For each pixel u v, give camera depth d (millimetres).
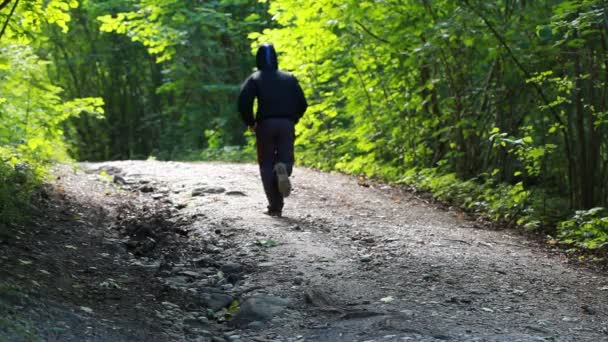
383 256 8492
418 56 14164
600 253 9883
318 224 10078
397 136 16984
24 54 12148
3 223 8016
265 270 7848
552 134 14039
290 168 10453
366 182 15367
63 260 7414
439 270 8016
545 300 7281
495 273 8094
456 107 15312
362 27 15680
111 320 5895
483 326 6230
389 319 6180
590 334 6273
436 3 14266
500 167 14656
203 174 14250
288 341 5859
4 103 11805
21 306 5559
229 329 6328
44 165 12625
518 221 11484
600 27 11445
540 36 11062
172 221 10133
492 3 13000
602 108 11812
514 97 14344
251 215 10375
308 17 16812
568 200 13328
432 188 14078
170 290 7148
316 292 6988
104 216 10016
